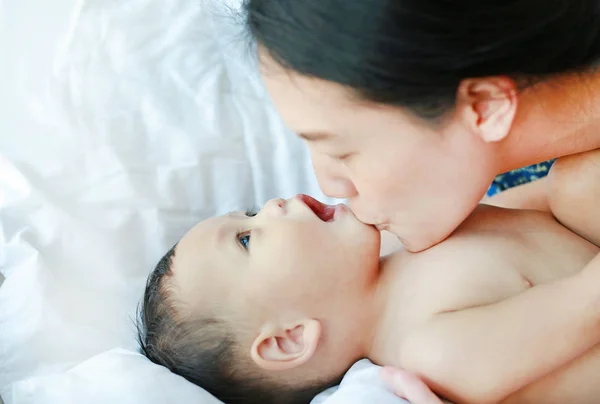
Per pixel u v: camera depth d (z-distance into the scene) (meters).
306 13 0.61
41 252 0.98
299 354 0.85
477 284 0.79
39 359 0.91
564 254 0.82
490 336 0.73
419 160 0.69
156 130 1.11
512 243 0.83
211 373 0.88
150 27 1.18
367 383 0.80
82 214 1.02
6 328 0.93
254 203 1.17
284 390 0.88
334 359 0.87
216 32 1.22
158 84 1.15
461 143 0.68
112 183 1.06
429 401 0.74
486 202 1.03
